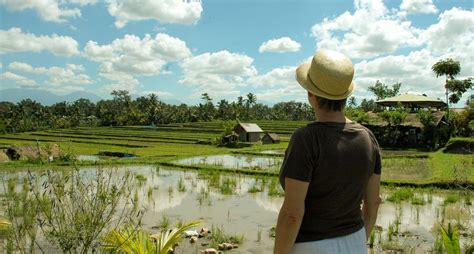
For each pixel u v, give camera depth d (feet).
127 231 16.01
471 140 120.88
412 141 142.10
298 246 8.34
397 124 143.95
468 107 159.22
